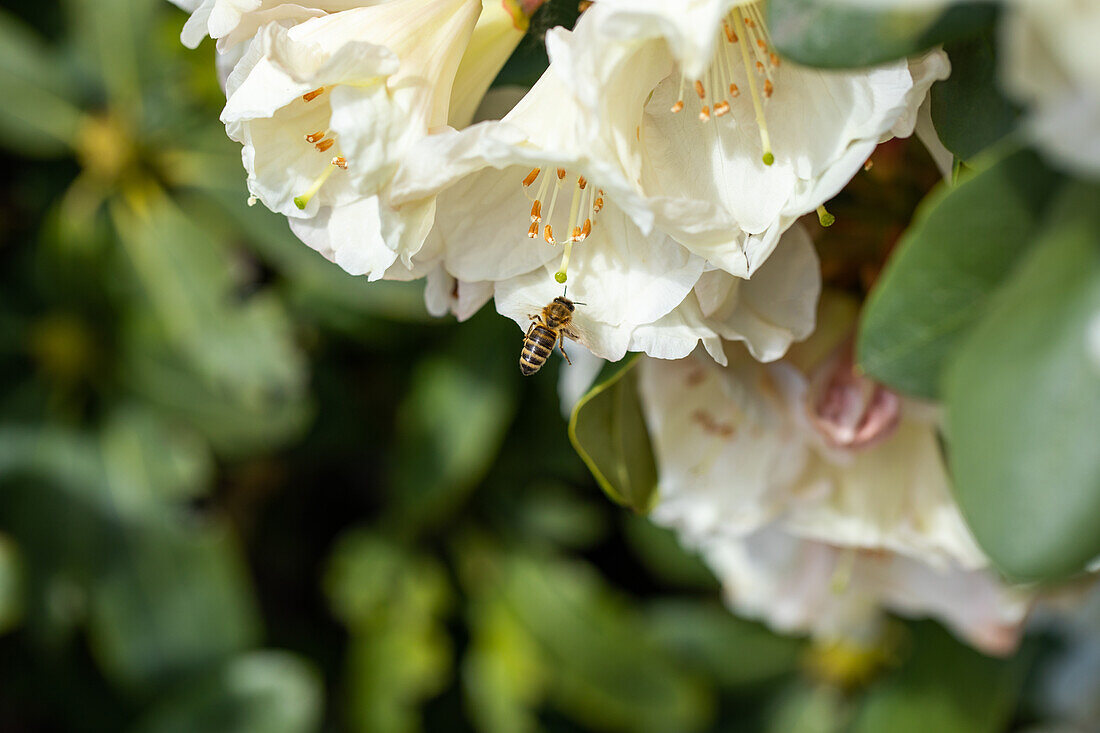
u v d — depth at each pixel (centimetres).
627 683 77
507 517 79
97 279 71
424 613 76
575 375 51
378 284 62
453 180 39
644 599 81
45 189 72
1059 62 33
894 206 45
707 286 41
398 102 40
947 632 71
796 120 40
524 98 40
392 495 74
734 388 45
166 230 70
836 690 82
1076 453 34
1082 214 34
